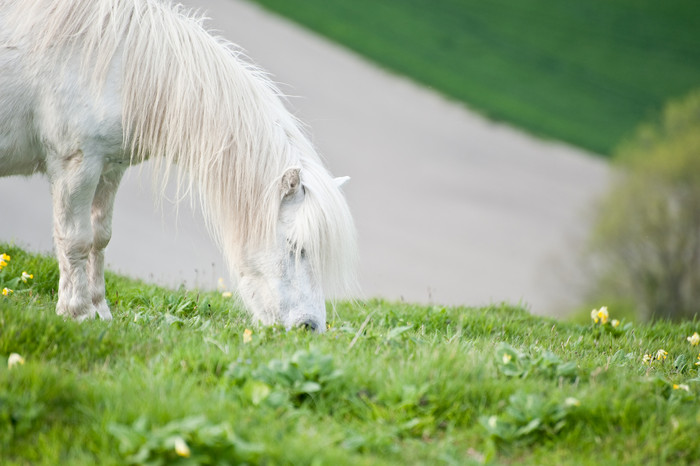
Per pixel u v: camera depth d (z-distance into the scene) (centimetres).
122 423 679
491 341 1099
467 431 743
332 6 7356
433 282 4191
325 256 951
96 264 1116
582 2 8188
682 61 7288
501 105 6294
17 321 849
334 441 694
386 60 6638
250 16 6744
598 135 6006
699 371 1042
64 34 982
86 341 858
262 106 1023
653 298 4331
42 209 4297
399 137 5691
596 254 4475
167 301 1206
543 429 756
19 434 675
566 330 1366
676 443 750
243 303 1042
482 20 7681
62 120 992
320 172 991
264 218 980
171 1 1103
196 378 790
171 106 1005
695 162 4516
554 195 5191
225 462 632
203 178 1009
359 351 891
